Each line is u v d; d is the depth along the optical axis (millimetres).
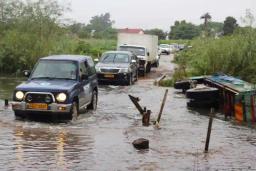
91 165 10516
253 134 14891
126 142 12844
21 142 12391
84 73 17203
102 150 11867
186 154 11844
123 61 29203
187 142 13203
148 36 40094
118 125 15359
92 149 11938
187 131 14852
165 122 16344
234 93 17984
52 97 15148
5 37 33375
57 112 15148
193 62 30562
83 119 16156
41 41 33375
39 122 15258
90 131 14164
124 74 28016
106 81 28391
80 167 10336
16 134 13336
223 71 28078
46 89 15203
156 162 10961
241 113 17562
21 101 15281
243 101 17469
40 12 35969
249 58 27672
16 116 15820
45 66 16797
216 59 28578
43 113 15188
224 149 12562
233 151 12398
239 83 20359
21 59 32406
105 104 19969
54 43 34156
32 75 16594
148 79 33438
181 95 24172
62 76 16469
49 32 35469
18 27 35344
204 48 30188
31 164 10414
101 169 10250
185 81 24781
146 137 13633
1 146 11914
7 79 29719
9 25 35750
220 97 20109
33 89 15234
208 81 22547
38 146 12031
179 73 29766
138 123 15844
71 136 13328
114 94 23672
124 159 11117
